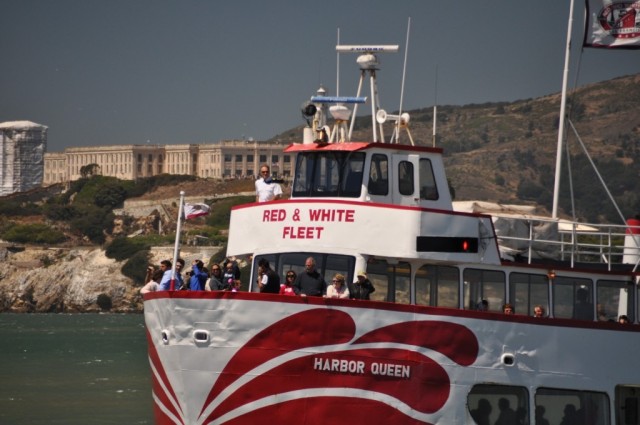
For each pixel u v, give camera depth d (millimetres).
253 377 49531
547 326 53656
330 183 54750
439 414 51281
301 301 49344
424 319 50875
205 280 55531
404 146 55000
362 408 50000
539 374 53406
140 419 117625
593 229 68688
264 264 51375
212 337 49625
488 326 52188
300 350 49469
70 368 183875
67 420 116938
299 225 53250
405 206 51906
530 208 64625
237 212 55906
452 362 51438
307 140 57656
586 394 54625
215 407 50000
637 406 56000
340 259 52188
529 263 55531
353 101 57781
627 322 56750
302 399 49656
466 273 53969
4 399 137000
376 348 50156
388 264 52750
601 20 77188
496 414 52469
